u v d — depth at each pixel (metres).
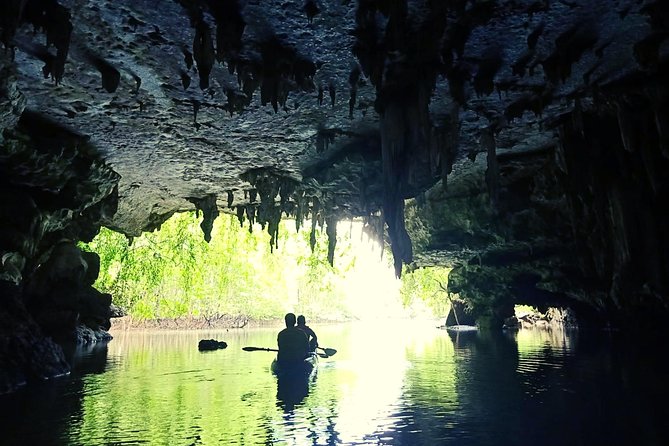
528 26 9.91
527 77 12.02
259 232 38.19
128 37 10.16
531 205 21.16
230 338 31.59
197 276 37.62
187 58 10.47
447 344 22.95
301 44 10.29
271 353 18.86
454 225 25.06
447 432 6.67
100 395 9.44
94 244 32.97
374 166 16.36
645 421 6.98
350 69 11.29
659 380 10.36
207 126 14.51
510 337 27.41
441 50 10.38
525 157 18.06
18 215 14.52
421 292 50.56
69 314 21.94
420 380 11.30
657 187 13.30
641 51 10.56
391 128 11.79
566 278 25.69
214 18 9.35
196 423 7.21
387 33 8.87
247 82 11.12
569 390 9.53
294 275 76.81
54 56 10.67
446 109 13.59
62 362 12.70
